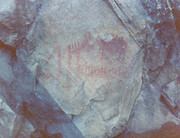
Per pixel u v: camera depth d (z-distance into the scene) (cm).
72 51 138
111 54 140
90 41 138
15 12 133
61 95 144
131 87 148
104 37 138
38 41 137
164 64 148
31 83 143
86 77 142
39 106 146
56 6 134
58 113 147
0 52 140
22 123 147
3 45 139
